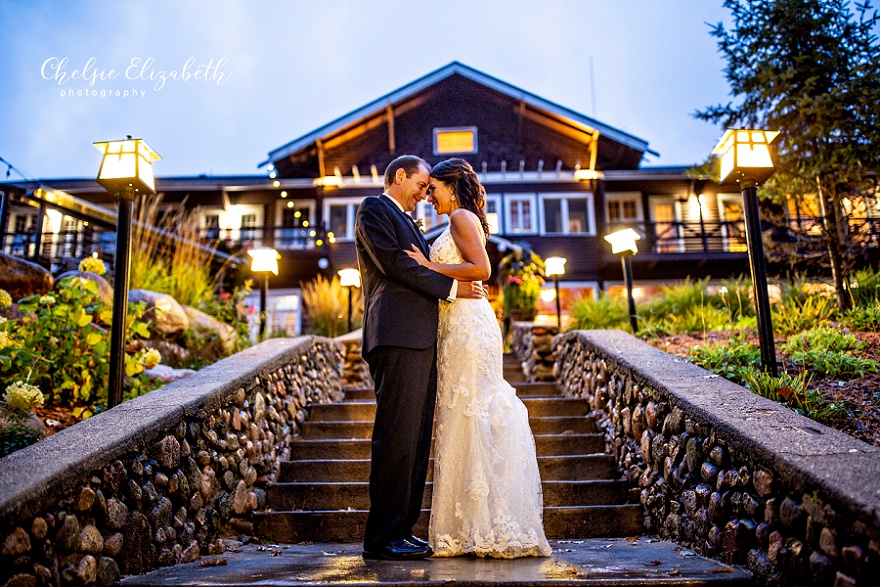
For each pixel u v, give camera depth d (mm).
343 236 16719
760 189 6566
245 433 3576
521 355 7500
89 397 3977
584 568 2230
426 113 17375
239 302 8094
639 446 3561
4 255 4809
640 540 3078
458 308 2789
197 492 2889
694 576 2072
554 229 16766
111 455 2219
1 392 3564
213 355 6223
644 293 16719
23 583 1735
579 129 16828
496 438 2627
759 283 3607
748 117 6332
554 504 3557
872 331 4570
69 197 8164
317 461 4027
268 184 16406
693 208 17016
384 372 2664
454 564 2328
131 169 3488
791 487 2008
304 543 3281
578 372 5109
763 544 2127
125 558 2219
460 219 2820
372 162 17125
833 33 5883
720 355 4027
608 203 17359
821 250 6934
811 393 3172
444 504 2564
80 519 2027
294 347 4676
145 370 4562
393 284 2756
